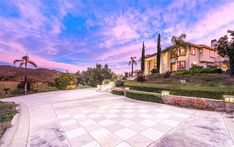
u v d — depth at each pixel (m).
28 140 4.65
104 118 7.13
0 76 23.31
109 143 4.40
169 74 21.17
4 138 4.77
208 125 6.00
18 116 7.65
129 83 20.50
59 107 10.06
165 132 5.27
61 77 29.53
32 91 22.83
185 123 6.29
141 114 7.87
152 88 14.78
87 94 19.33
